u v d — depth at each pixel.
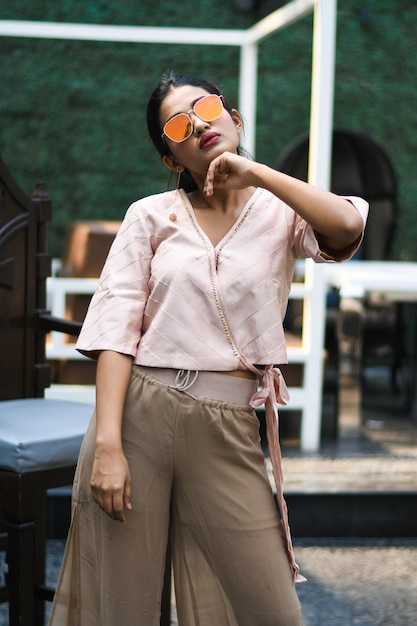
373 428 5.61
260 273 2.08
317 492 4.24
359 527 4.29
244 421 2.11
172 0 8.57
